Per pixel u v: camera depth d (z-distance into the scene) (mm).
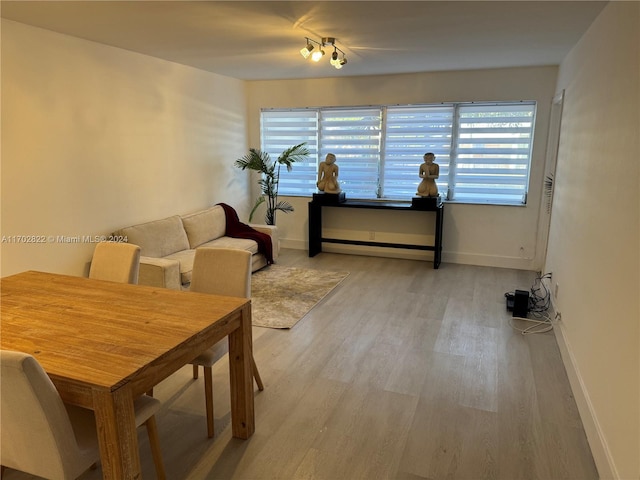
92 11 2834
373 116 5746
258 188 6512
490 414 2471
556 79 4852
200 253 2688
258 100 6203
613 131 2291
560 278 3648
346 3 2666
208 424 2279
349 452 2172
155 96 4500
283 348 3273
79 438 1661
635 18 2006
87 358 1601
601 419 2107
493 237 5473
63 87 3504
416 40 3635
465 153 5426
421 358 3127
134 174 4305
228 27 3229
